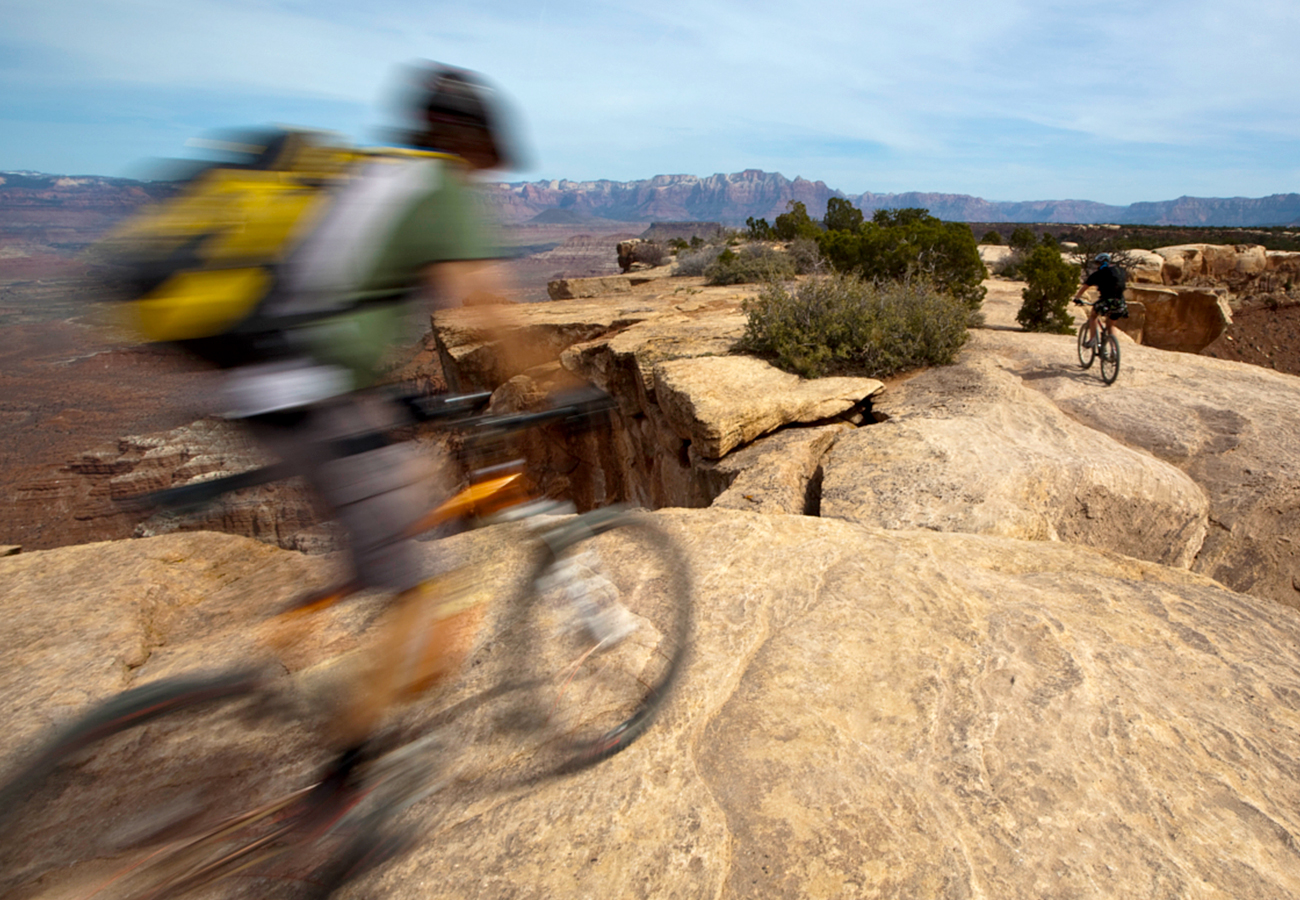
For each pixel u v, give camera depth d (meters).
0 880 1.98
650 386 11.70
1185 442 8.93
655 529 2.80
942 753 2.59
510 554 3.45
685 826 2.25
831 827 2.28
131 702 1.98
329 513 2.05
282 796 2.18
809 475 8.39
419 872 2.14
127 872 1.95
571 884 2.08
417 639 2.15
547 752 2.54
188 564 4.67
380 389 2.11
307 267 1.84
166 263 1.73
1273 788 2.50
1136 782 2.49
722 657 3.06
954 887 2.08
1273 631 3.46
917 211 33.41
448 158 2.11
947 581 3.73
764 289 15.60
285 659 3.16
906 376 11.07
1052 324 17.38
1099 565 4.29
